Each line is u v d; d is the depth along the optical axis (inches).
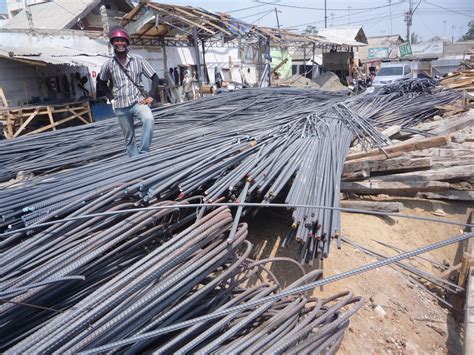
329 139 239.1
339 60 1245.7
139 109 207.9
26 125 490.3
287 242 160.7
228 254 127.4
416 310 171.0
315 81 1034.1
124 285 104.4
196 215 150.6
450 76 815.7
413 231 226.4
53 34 629.3
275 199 198.4
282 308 126.6
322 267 174.7
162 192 152.0
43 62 498.0
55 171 248.8
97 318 96.8
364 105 404.8
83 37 662.5
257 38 823.1
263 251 183.3
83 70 637.3
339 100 426.3
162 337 107.0
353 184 243.4
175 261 114.0
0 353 97.6
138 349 100.8
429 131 323.9
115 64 203.6
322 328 116.5
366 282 173.0
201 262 118.9
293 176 197.5
